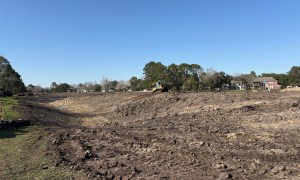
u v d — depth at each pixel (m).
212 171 12.06
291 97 32.44
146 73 87.06
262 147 15.09
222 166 12.40
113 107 46.44
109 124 30.28
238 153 14.37
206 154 14.53
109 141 18.81
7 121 23.42
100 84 145.62
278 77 109.31
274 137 17.00
